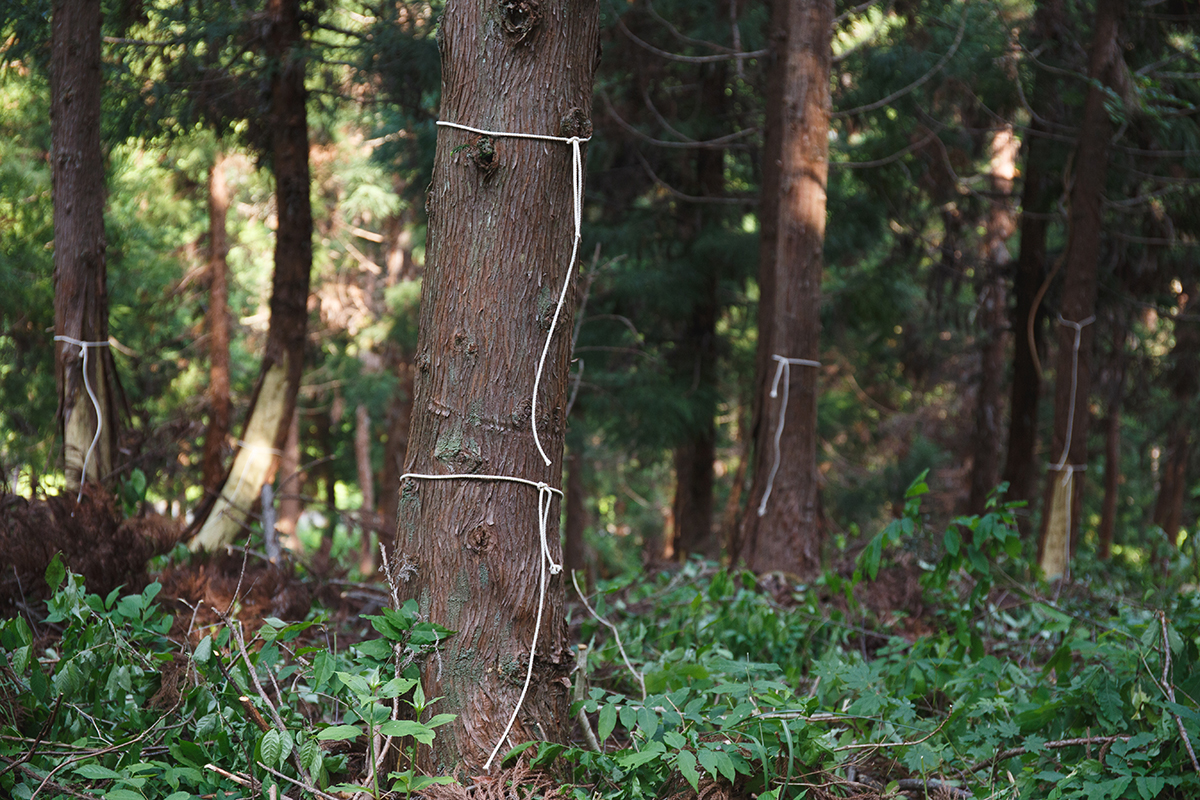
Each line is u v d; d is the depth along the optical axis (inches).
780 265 264.7
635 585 233.8
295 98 269.3
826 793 102.1
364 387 644.1
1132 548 712.4
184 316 619.2
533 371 102.0
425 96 326.6
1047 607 160.6
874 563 162.4
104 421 211.6
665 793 101.2
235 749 100.6
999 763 118.6
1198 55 369.7
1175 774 102.0
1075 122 389.7
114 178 429.4
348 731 85.0
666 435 452.1
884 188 429.4
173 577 173.5
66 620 129.8
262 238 627.8
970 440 656.4
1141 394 495.8
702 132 443.8
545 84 102.1
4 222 403.9
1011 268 467.2
